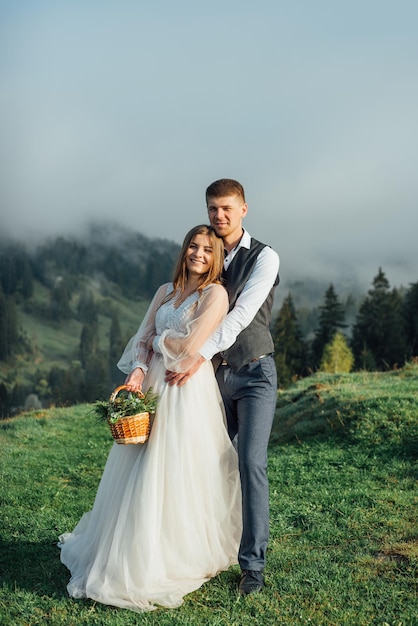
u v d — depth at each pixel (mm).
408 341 94625
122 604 4109
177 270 4730
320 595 4285
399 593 4301
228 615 4023
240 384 4570
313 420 9852
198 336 4469
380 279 96312
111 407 4332
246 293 4562
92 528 4684
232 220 4719
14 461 8984
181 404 4441
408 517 5832
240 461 4449
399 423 8586
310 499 6527
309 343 101188
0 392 157000
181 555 4301
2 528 5746
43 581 4562
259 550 4379
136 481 4312
